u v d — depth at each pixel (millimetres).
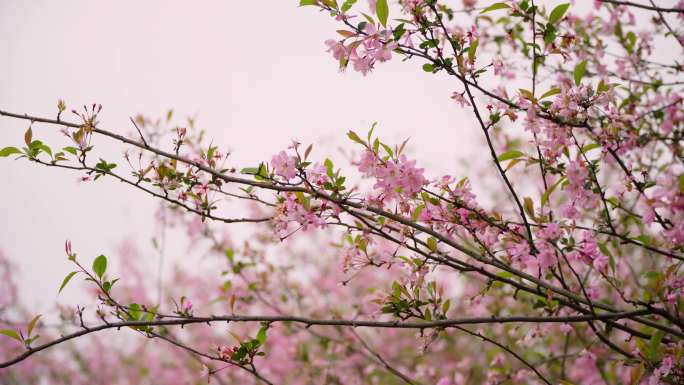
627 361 1731
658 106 1692
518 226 1694
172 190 1681
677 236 1604
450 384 2145
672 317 1605
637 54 1801
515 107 1646
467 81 1621
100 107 1664
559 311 1762
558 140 1647
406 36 1626
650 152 1729
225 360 1670
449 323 1628
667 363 1663
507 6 1672
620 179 1714
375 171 1641
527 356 2105
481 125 1629
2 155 1651
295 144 1638
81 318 1620
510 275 1723
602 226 1678
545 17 1794
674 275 1641
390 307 1660
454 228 1692
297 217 1658
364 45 1628
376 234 1655
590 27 1840
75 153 1657
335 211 1655
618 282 1706
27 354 1594
